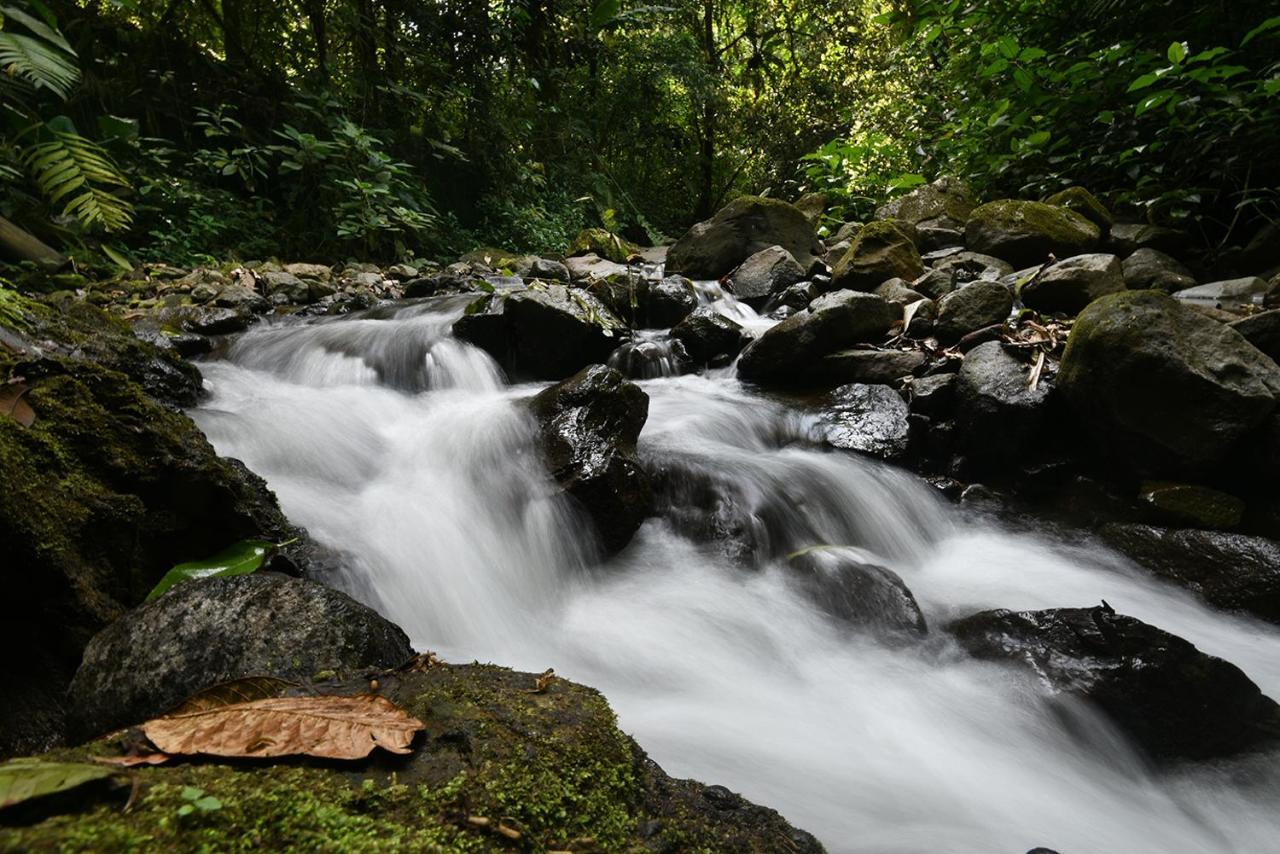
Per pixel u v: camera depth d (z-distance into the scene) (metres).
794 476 3.84
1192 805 2.33
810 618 3.08
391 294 7.18
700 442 4.20
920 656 2.85
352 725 1.44
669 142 17.78
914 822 2.07
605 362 5.27
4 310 3.28
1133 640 2.58
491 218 11.88
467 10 11.45
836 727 2.48
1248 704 2.49
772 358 5.02
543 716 1.61
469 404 4.50
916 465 4.30
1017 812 2.18
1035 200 7.35
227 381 4.55
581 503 3.32
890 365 4.71
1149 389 3.62
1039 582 3.45
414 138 11.08
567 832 1.37
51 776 1.11
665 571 3.39
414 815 1.27
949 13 7.60
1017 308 5.18
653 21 16.06
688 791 1.63
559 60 13.92
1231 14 5.82
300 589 2.05
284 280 6.76
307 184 9.26
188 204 8.00
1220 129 5.44
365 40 10.76
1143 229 5.97
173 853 1.06
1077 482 3.97
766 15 19.22
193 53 9.23
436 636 2.86
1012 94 7.05
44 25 5.88
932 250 7.08
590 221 13.98
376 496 3.46
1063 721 2.49
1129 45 5.66
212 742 1.35
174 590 2.04
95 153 6.79
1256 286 4.68
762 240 7.48
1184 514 3.59
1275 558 3.29
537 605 3.15
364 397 4.50
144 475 2.54
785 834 1.59
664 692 2.63
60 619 2.22
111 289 6.24
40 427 2.40
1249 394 3.49
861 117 12.92
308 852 1.13
